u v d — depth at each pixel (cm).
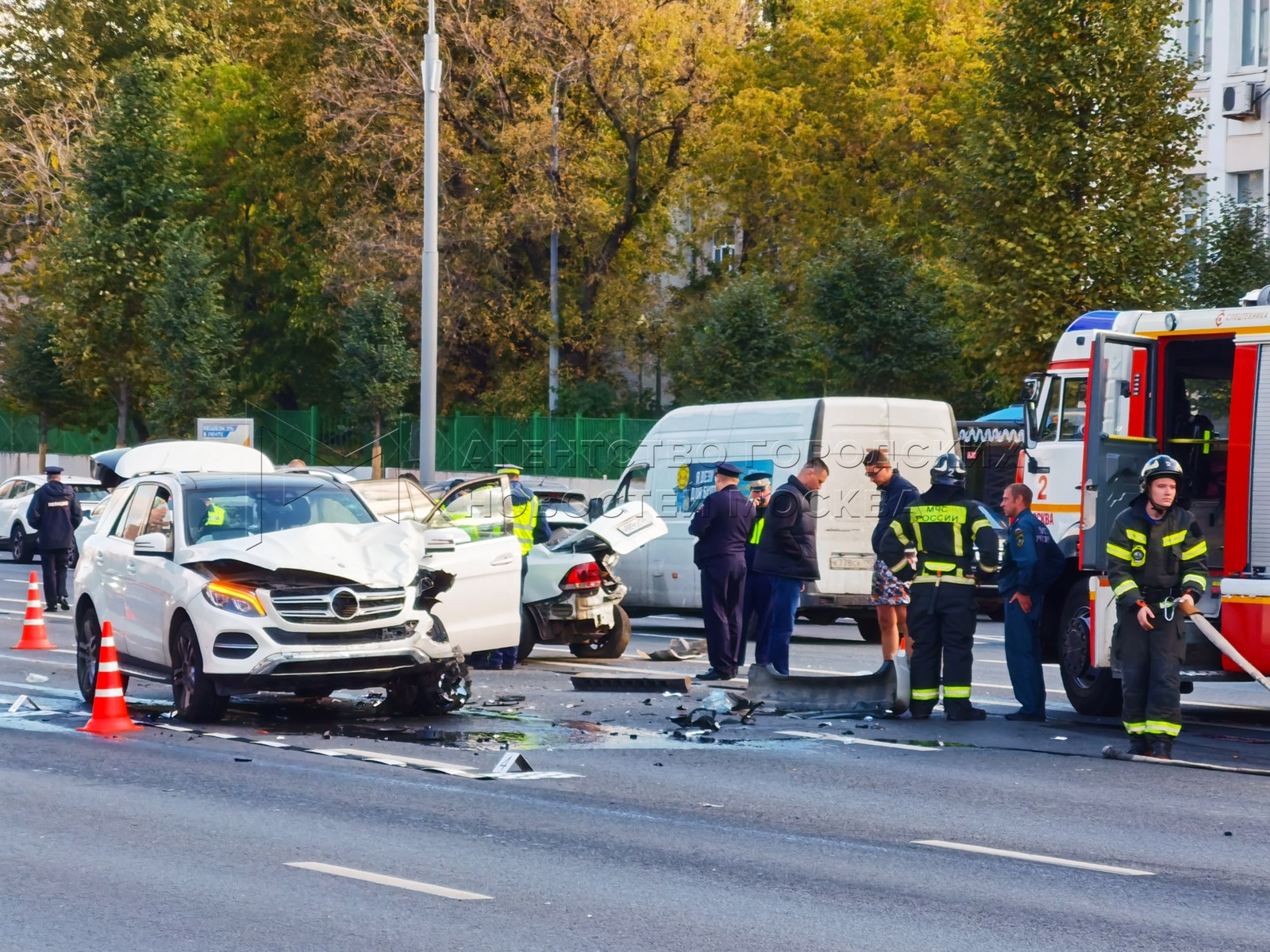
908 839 1171
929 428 2947
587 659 2572
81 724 1783
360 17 6881
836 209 6769
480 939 882
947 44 6581
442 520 2367
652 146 6944
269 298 8338
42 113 8850
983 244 4200
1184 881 1038
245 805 1291
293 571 1738
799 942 879
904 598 2111
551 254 6944
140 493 1992
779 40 7162
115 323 7019
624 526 2541
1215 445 1991
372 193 6850
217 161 8312
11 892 991
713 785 1389
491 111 6825
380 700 1992
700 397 5656
